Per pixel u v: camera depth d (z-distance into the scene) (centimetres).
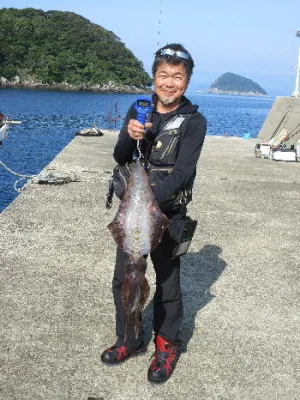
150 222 289
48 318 407
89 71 19112
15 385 320
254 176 1079
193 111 314
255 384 338
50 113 6975
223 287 490
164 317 339
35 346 366
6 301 432
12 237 591
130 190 291
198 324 414
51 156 2858
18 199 763
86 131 1625
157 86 310
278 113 1880
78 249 566
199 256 570
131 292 285
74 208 730
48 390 318
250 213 769
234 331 407
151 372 332
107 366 347
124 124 321
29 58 18312
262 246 618
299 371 356
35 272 497
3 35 18000
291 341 396
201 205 798
